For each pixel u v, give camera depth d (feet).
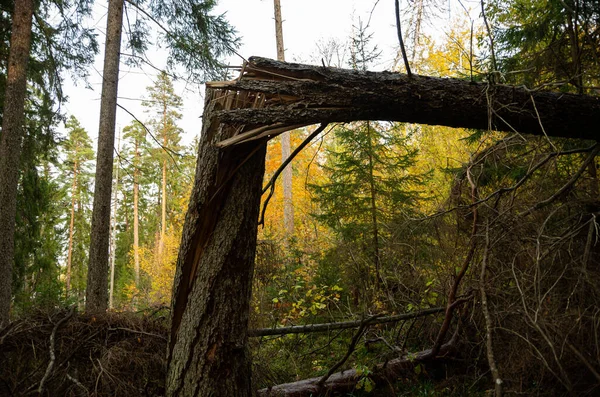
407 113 10.28
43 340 12.27
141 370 11.93
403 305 19.21
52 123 28.99
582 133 10.62
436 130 36.42
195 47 27.04
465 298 13.64
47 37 27.25
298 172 53.26
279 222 50.88
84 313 13.67
